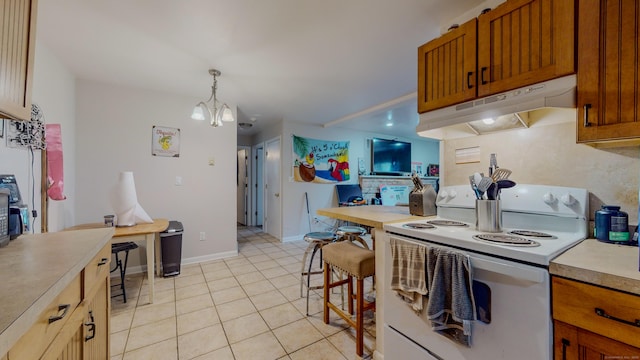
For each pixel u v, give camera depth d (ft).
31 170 6.11
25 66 3.53
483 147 5.52
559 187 4.34
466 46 4.63
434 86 5.16
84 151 9.23
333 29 6.25
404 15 5.74
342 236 8.03
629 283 2.35
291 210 15.64
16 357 1.82
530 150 4.82
